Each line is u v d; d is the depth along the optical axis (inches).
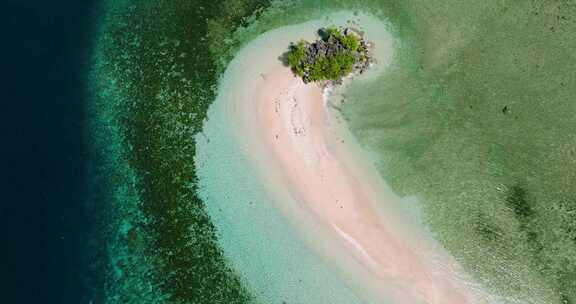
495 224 1021.8
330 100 1121.4
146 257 1091.3
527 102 1073.5
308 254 1052.5
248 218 1083.3
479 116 1077.8
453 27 1137.4
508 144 1056.8
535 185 1029.8
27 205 1123.9
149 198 1119.0
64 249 1106.7
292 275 1045.8
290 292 1037.8
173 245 1089.4
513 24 1123.9
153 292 1073.5
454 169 1057.5
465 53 1119.0
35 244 1103.6
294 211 1075.3
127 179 1135.6
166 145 1143.0
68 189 1138.7
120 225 1113.4
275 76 1146.7
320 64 1103.0
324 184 1080.2
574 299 974.4
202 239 1084.5
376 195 1063.6
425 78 1110.4
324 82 1126.4
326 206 1069.8
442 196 1047.0
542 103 1069.1
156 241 1096.2
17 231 1106.1
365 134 1095.6
